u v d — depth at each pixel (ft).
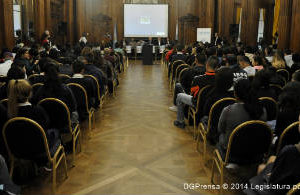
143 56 57.06
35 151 11.54
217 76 14.11
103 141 18.04
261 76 14.10
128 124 21.22
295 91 11.34
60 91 14.33
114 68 32.99
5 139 11.20
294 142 10.71
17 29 41.55
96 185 12.97
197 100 16.81
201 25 68.28
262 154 11.32
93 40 70.28
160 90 33.06
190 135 19.12
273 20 59.62
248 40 52.21
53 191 12.23
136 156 15.97
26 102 11.53
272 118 13.96
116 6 70.59
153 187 12.84
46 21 49.83
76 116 16.06
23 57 23.21
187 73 20.74
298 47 35.32
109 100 28.25
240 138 10.77
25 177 13.10
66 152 16.20
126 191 12.49
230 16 59.21
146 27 70.13
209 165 14.98
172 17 70.33
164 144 17.65
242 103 11.44
